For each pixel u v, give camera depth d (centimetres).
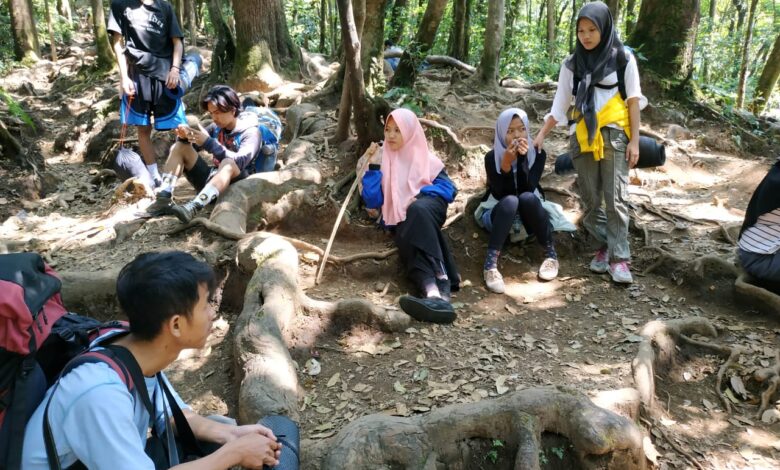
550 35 1470
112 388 171
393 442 257
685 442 303
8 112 832
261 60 786
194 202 445
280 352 313
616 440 256
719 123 718
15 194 612
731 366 345
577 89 396
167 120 541
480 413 269
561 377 321
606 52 377
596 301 407
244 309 349
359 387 320
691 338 369
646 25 758
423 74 878
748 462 291
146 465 169
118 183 630
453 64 929
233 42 826
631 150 390
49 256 446
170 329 183
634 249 461
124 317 396
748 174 605
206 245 426
